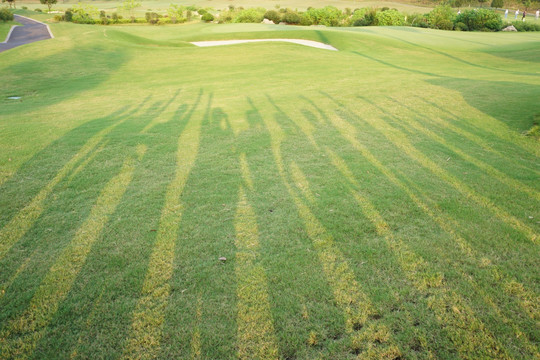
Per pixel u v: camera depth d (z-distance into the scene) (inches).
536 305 108.8
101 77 621.3
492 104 346.9
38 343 99.8
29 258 134.6
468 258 130.6
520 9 2694.4
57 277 124.6
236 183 194.7
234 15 1987.0
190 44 1104.2
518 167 210.2
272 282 121.2
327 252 135.7
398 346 96.9
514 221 154.2
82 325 105.7
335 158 227.5
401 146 246.8
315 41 1087.6
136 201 176.1
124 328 104.4
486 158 224.2
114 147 252.8
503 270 123.9
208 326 104.7
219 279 123.0
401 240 141.9
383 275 123.0
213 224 155.6
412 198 175.5
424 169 209.3
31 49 863.7
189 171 211.2
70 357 95.7
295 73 596.7
